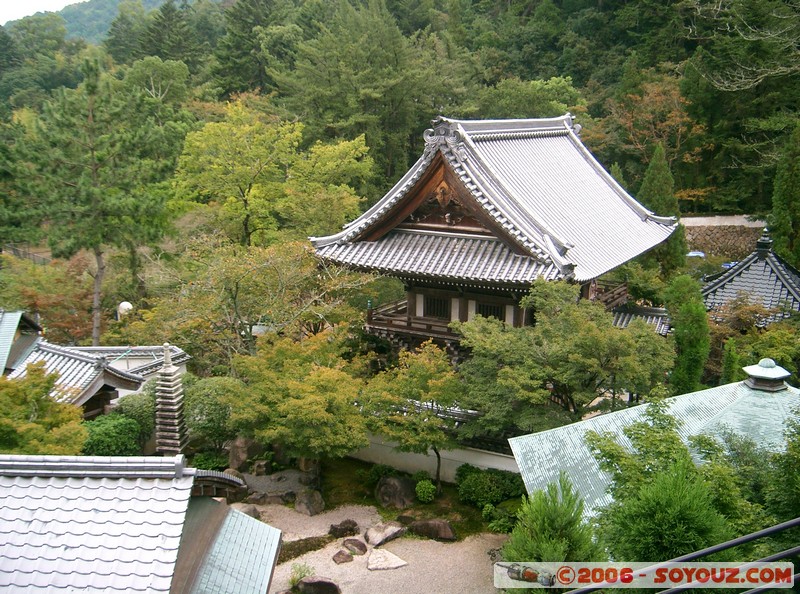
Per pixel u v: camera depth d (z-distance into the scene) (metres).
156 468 10.41
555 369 19.78
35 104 85.19
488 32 77.81
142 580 9.18
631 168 54.56
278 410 20.66
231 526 12.71
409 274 25.33
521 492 21.16
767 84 48.12
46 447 14.98
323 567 18.73
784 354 23.98
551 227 27.16
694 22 60.03
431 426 21.17
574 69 71.88
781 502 10.17
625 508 9.49
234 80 72.31
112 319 37.88
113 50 104.44
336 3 83.75
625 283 32.41
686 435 14.48
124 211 32.38
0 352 23.39
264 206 38.62
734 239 50.06
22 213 31.89
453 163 25.09
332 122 52.22
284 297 27.38
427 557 19.22
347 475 24.08
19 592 8.94
